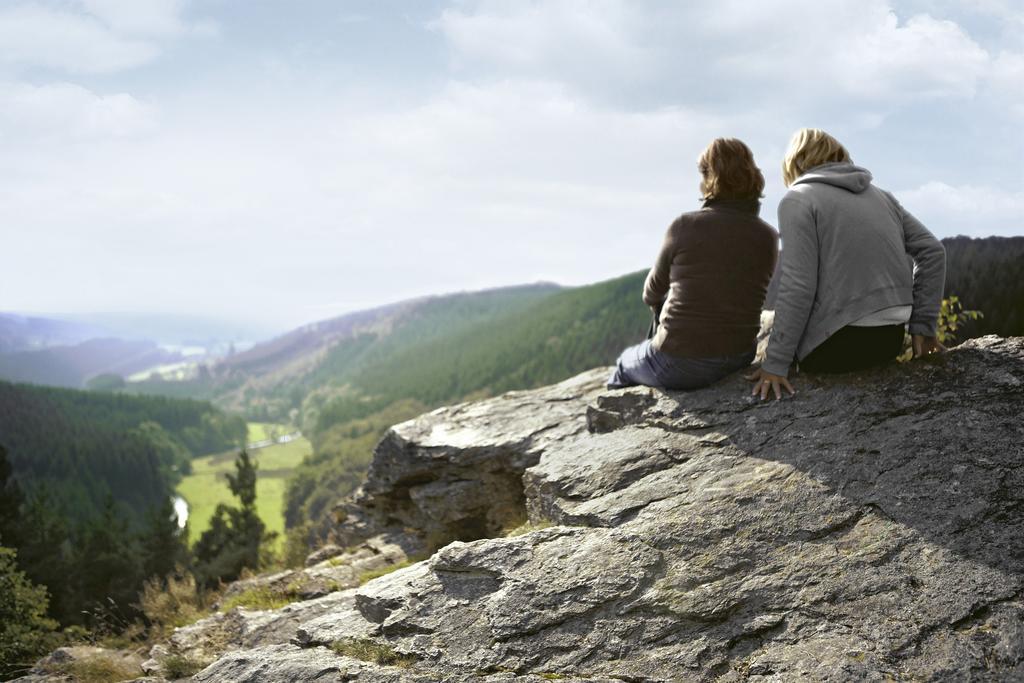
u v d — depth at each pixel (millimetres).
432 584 4340
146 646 6332
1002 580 3178
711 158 5059
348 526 9273
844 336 4586
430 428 8031
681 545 3879
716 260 5023
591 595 3740
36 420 182500
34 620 19172
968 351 4770
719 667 3195
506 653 3609
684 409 5195
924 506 3678
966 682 2795
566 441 6566
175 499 176500
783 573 3535
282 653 4199
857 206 4508
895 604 3211
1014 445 3914
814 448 4324
